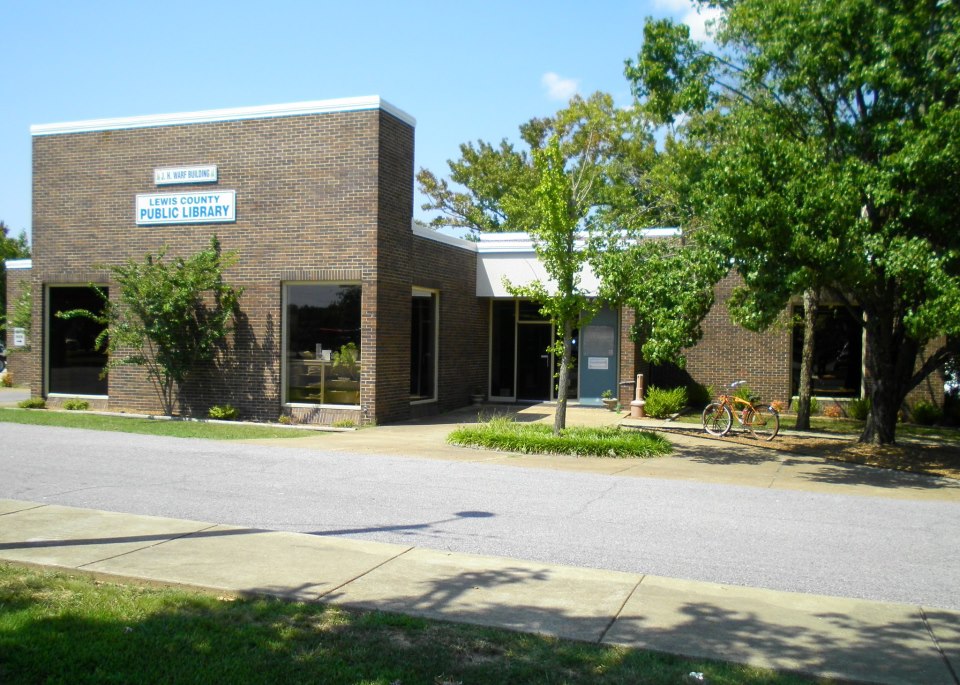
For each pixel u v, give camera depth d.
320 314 18.34
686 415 21.22
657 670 4.77
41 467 11.35
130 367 19.67
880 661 5.03
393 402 18.55
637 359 22.19
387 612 5.70
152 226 19.47
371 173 17.64
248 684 4.50
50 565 6.64
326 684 4.52
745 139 12.98
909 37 12.90
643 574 6.84
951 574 7.12
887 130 12.88
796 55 14.00
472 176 43.91
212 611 5.65
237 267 18.67
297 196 18.19
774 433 16.81
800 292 12.59
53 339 20.83
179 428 16.28
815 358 22.83
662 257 15.03
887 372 16.11
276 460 12.40
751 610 5.96
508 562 7.07
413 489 10.31
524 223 36.34
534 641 5.21
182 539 7.59
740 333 22.97
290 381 18.56
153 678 4.55
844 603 6.20
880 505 10.13
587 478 11.39
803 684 4.64
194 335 18.88
